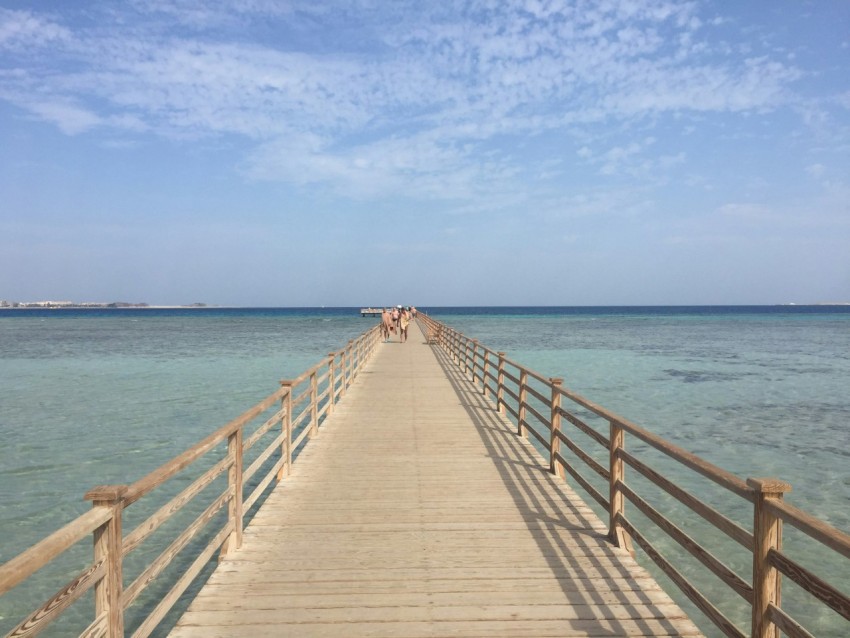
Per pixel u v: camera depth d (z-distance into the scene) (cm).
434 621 379
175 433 1262
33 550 211
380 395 1395
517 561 473
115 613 277
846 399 1741
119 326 7469
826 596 226
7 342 4256
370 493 659
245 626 372
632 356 3138
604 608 396
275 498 642
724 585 605
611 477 520
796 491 897
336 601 406
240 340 4494
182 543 372
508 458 814
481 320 9975
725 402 1694
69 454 1090
